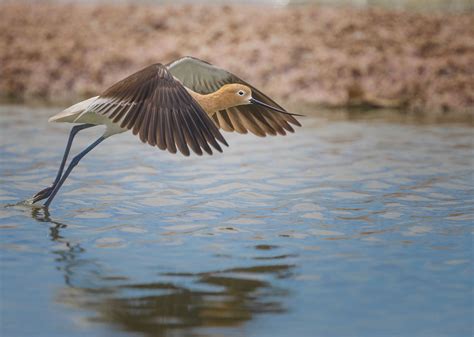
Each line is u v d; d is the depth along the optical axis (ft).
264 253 30.73
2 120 65.87
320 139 59.00
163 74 28.94
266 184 43.09
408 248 31.53
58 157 50.29
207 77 35.73
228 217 36.09
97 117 33.55
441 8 116.06
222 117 36.29
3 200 38.32
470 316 24.49
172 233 33.35
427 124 67.82
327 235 33.32
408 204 38.81
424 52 89.30
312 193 41.04
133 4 118.93
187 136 28.12
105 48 94.48
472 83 81.30
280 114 35.76
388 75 83.82
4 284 26.78
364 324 23.82
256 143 57.31
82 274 27.94
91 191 40.75
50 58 91.76
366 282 27.53
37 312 24.38
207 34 97.45
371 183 43.55
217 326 23.53
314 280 27.68
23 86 86.69
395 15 104.63
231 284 27.17
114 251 30.71
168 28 102.94
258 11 109.19
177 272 28.30
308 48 91.09
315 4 120.67
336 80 83.05
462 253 30.86
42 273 27.96
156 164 48.60
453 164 49.06
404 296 26.21
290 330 23.30
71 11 114.01
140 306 24.99
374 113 75.25
